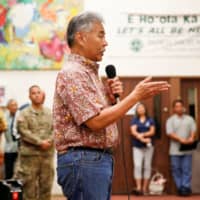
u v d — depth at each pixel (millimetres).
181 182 10672
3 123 5867
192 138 10625
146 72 11055
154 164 10930
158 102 11008
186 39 11125
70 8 10969
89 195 2570
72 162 2568
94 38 2674
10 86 10836
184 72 11117
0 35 10883
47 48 10938
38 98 7141
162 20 11102
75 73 2600
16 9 10906
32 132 7066
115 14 11039
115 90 2857
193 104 11234
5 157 9641
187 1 11117
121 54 11016
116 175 10891
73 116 2568
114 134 2688
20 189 4625
